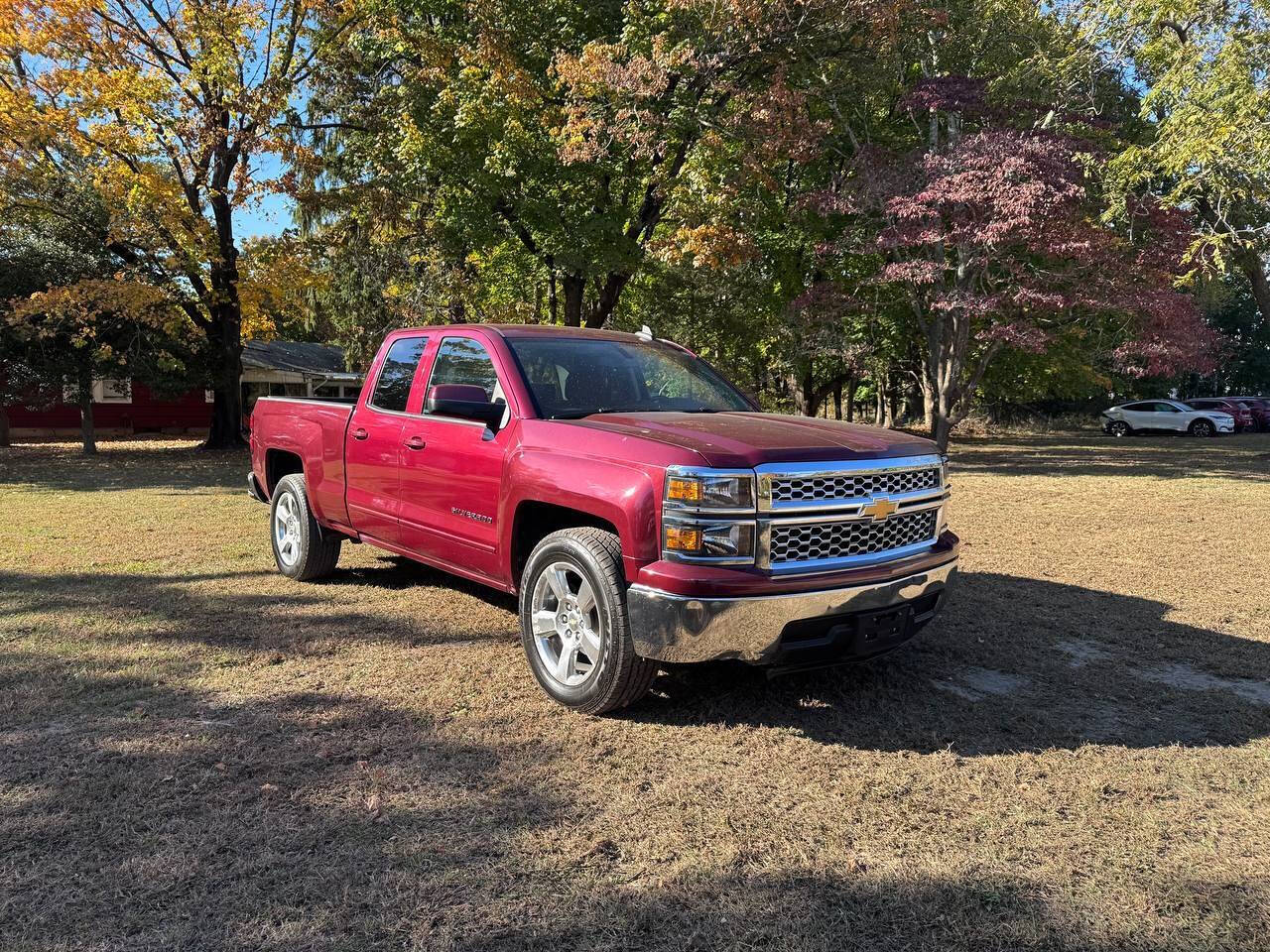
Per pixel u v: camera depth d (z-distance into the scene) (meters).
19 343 19.20
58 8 16.72
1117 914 2.46
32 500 11.17
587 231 15.99
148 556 7.20
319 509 6.02
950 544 4.25
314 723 3.69
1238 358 49.66
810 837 2.85
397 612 5.48
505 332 4.81
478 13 16.20
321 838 2.76
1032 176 14.52
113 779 3.12
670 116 15.42
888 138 20.27
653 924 2.36
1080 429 39.38
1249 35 13.84
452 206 16.77
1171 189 16.33
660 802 3.07
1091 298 15.50
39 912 2.34
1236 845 2.86
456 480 4.63
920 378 29.73
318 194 19.31
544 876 2.58
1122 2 16.23
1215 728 3.86
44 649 4.61
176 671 4.30
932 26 17.70
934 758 3.50
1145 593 6.38
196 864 2.59
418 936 2.28
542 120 15.88
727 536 3.44
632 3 15.58
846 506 3.65
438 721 3.75
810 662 3.70
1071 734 3.77
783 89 15.59
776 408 30.22
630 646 3.63
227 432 22.50
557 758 3.42
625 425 3.97
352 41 19.00
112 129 17.27
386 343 5.60
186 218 18.17
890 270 16.02
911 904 2.48
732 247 16.11
